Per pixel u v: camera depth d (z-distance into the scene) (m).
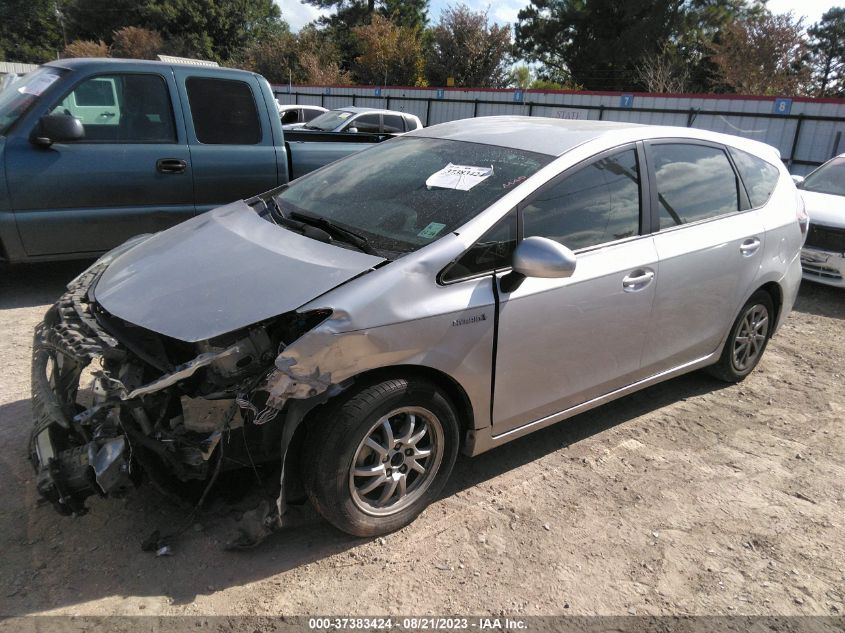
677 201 3.67
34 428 2.60
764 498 3.29
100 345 2.52
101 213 5.22
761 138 16.72
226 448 2.54
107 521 2.79
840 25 34.56
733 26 26.70
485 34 36.34
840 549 2.94
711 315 3.95
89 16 53.19
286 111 14.30
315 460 2.54
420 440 2.83
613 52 35.47
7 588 2.41
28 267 6.13
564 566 2.73
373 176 3.52
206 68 5.66
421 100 24.27
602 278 3.19
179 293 2.67
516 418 3.10
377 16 37.41
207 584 2.50
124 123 5.30
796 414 4.21
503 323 2.86
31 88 5.26
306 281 2.60
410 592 2.53
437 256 2.71
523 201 2.97
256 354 2.50
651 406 4.23
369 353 2.49
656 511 3.13
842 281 6.73
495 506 3.09
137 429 2.46
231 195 5.83
